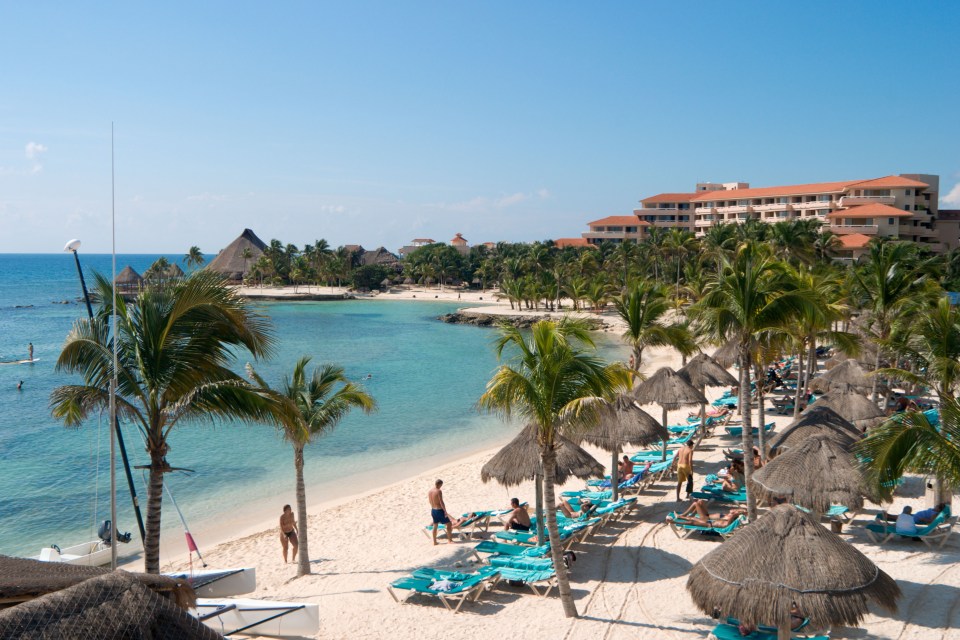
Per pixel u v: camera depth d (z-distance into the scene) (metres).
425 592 12.71
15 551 18.27
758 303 15.20
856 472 13.15
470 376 48.94
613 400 12.54
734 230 78.88
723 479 18.72
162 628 4.61
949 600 11.77
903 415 11.92
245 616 11.41
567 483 21.89
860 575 9.44
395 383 46.00
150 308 11.34
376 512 20.28
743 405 15.52
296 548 16.69
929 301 25.52
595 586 13.35
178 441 30.28
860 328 30.70
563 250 128.62
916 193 92.75
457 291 145.88
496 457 15.19
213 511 21.45
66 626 4.29
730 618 11.03
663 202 131.75
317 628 11.32
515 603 12.87
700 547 15.09
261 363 55.19
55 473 25.67
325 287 149.50
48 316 99.69
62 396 11.05
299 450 15.56
